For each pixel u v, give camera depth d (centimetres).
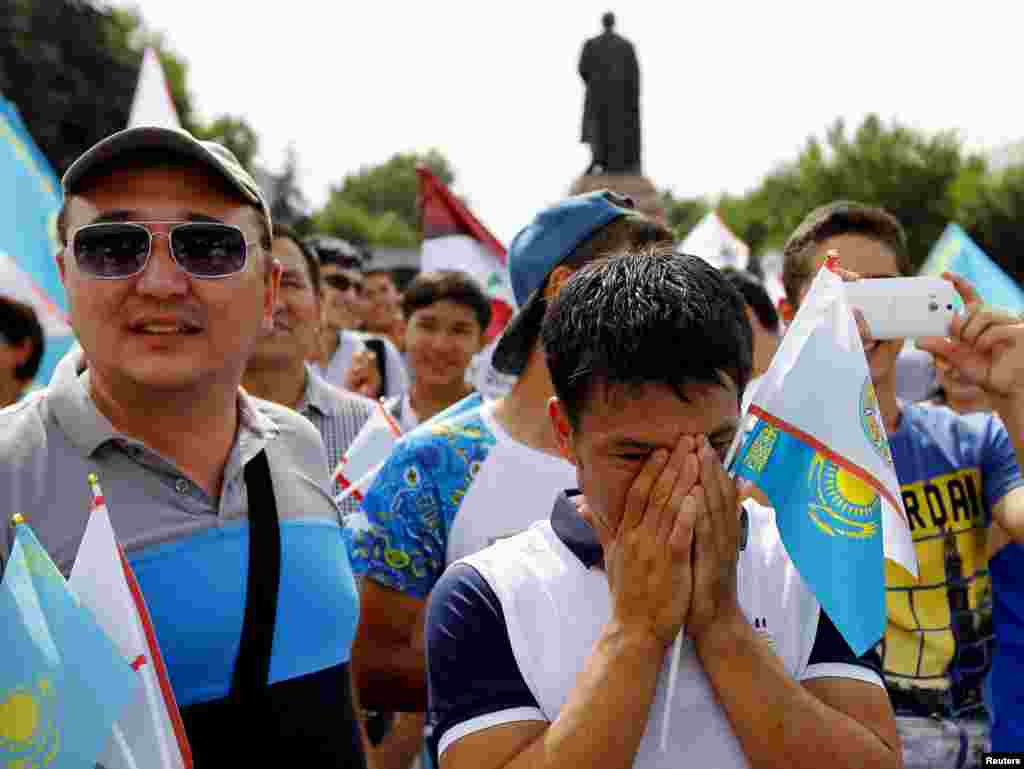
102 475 174
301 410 357
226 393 185
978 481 254
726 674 146
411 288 494
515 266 249
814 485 156
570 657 156
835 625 152
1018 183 3816
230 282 177
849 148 4591
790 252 274
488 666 157
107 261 172
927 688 244
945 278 204
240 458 187
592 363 148
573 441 157
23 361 388
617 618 148
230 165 187
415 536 236
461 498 235
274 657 182
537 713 154
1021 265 3853
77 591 151
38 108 2855
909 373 580
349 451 304
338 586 197
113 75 3056
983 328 201
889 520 156
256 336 193
